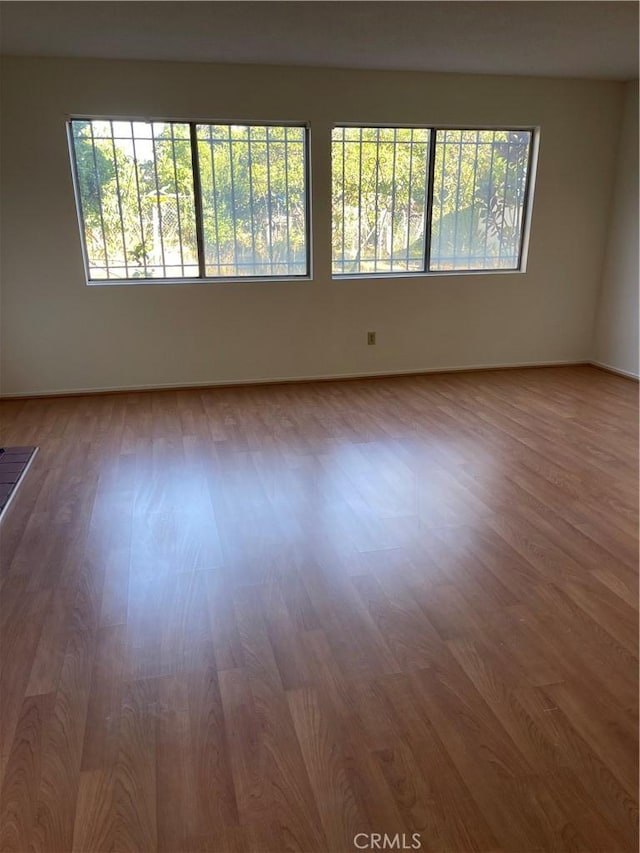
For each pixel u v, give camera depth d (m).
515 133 4.89
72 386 4.64
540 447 3.58
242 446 3.60
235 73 4.22
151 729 1.60
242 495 2.96
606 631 1.98
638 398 4.58
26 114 4.04
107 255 4.49
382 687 1.75
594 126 4.95
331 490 3.01
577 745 1.55
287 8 3.08
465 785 1.44
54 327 4.48
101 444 3.63
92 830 1.33
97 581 2.26
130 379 4.72
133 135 4.27
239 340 4.82
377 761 1.50
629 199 4.97
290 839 1.32
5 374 4.52
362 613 2.07
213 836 1.32
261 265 4.76
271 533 2.60
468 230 5.05
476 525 2.66
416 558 2.40
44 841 1.31
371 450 3.54
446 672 1.80
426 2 3.02
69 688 1.74
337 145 4.60
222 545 2.51
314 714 1.65
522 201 5.09
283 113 4.37
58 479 3.14
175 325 4.67
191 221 4.54
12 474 3.19
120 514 2.77
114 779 1.46
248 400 4.53
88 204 4.36
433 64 4.26
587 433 3.82
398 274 5.02
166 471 3.24
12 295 4.36
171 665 1.83
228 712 1.66
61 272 4.38
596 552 2.44
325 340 4.98
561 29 3.48
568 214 5.15
